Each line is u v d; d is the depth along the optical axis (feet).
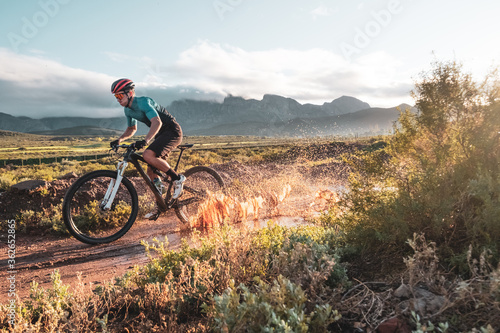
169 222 22.29
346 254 10.23
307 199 27.99
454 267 7.68
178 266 10.05
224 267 9.00
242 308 5.96
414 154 11.97
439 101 11.02
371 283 8.16
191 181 22.02
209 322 6.97
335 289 7.83
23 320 7.59
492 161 9.49
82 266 14.47
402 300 7.10
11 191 25.48
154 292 8.45
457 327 6.00
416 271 7.49
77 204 25.49
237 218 21.15
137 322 7.87
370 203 10.96
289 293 6.44
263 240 11.21
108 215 22.43
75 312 7.75
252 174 40.86
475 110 10.51
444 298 6.66
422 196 9.73
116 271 13.37
